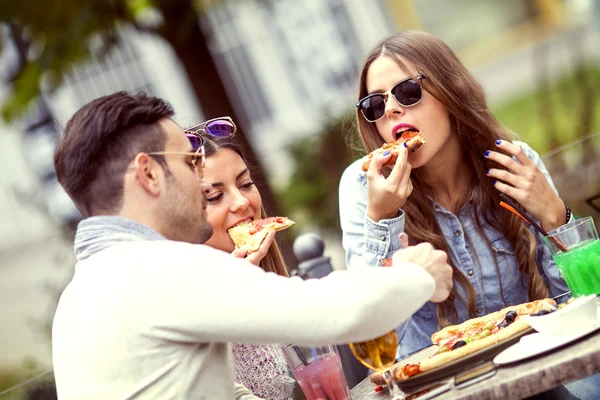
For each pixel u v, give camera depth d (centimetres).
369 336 234
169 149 254
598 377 298
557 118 1322
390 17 1944
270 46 1902
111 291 235
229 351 254
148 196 250
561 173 484
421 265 253
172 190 252
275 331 227
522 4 1983
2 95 1120
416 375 259
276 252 363
